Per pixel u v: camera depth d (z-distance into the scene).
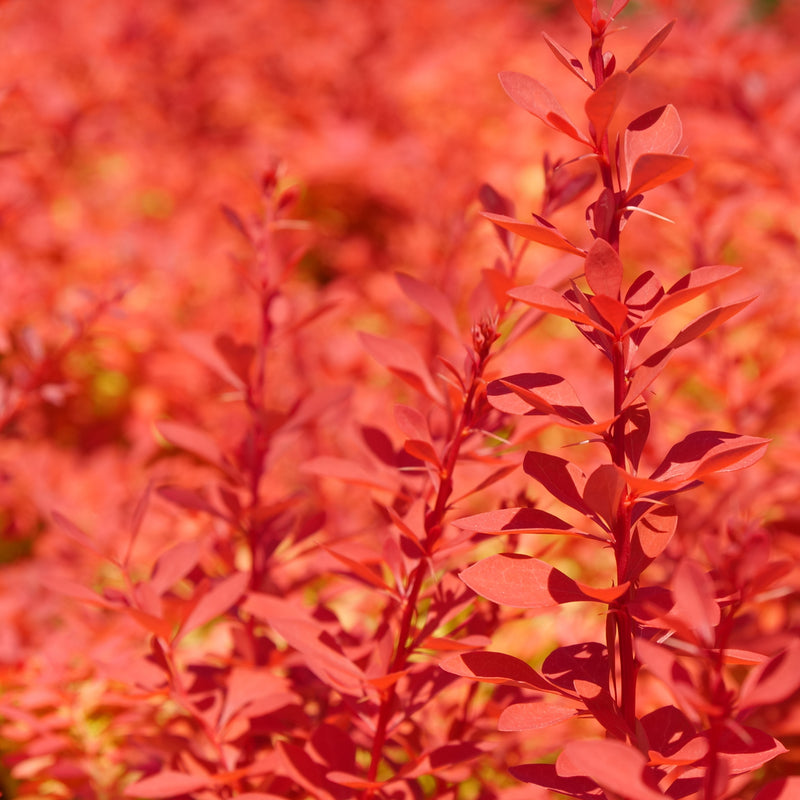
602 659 0.55
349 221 1.70
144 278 1.29
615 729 0.54
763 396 0.84
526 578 0.54
